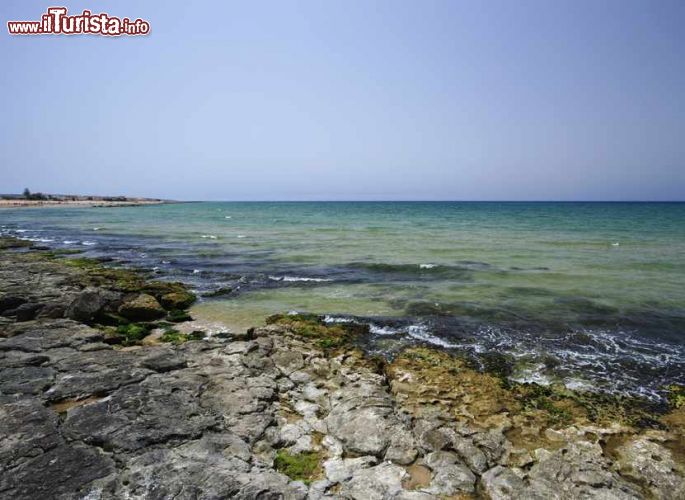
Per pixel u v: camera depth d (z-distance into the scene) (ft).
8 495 17.39
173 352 35.01
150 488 18.11
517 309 51.57
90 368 30.71
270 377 31.40
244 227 182.39
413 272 75.00
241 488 18.34
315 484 19.56
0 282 59.21
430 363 35.65
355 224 199.62
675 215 265.75
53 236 140.77
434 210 386.52
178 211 377.30
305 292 62.08
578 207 460.55
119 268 80.64
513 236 133.80
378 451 22.54
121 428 22.63
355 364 35.22
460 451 22.71
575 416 27.63
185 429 23.04
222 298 59.31
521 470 21.39
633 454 23.21
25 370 29.86
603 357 37.83
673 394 31.12
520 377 33.94
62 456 20.10
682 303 53.47
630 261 83.76
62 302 48.26
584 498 19.24
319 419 26.14
